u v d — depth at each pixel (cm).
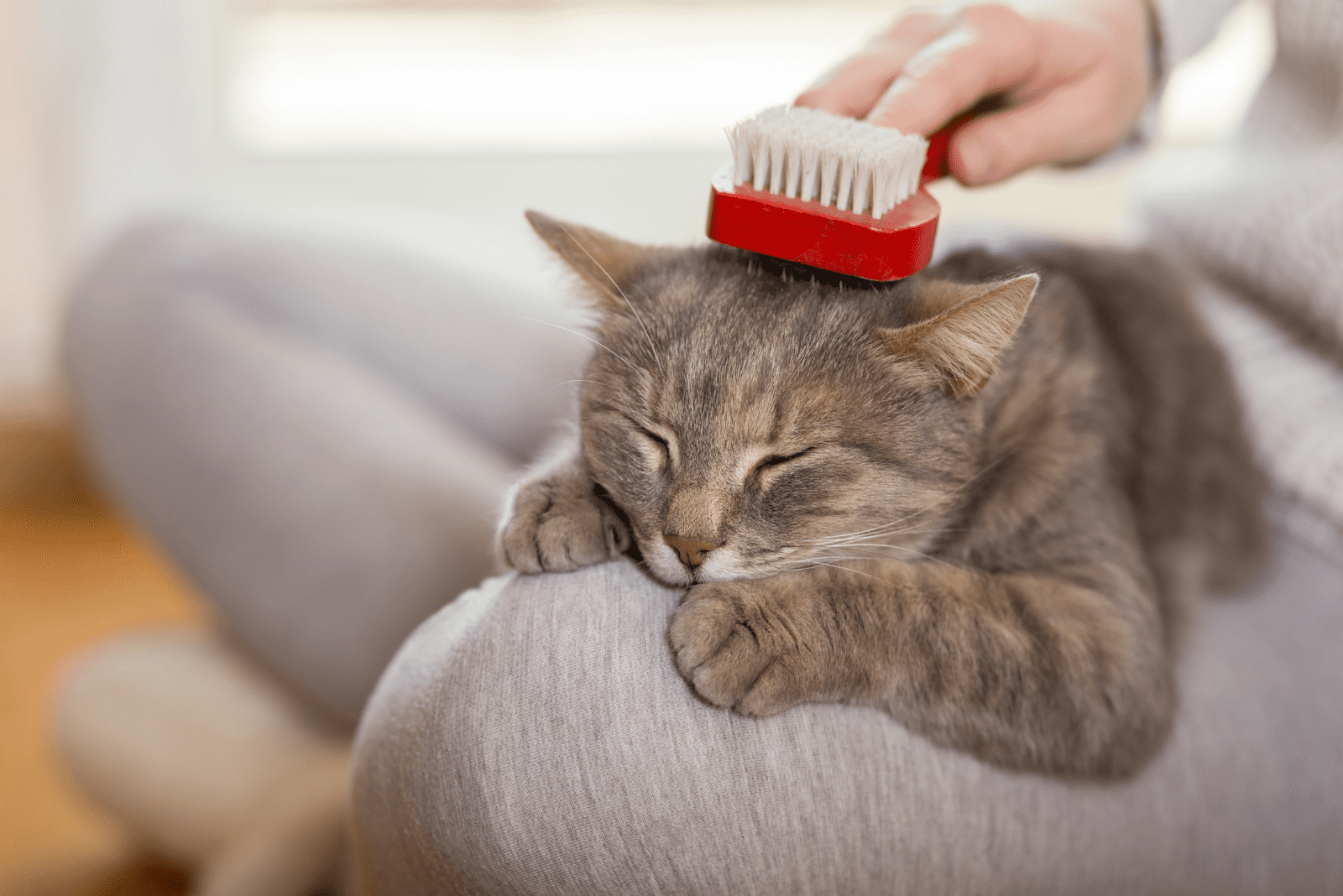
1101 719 100
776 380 107
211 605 184
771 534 107
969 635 100
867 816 90
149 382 179
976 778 97
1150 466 132
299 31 344
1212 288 161
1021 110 124
